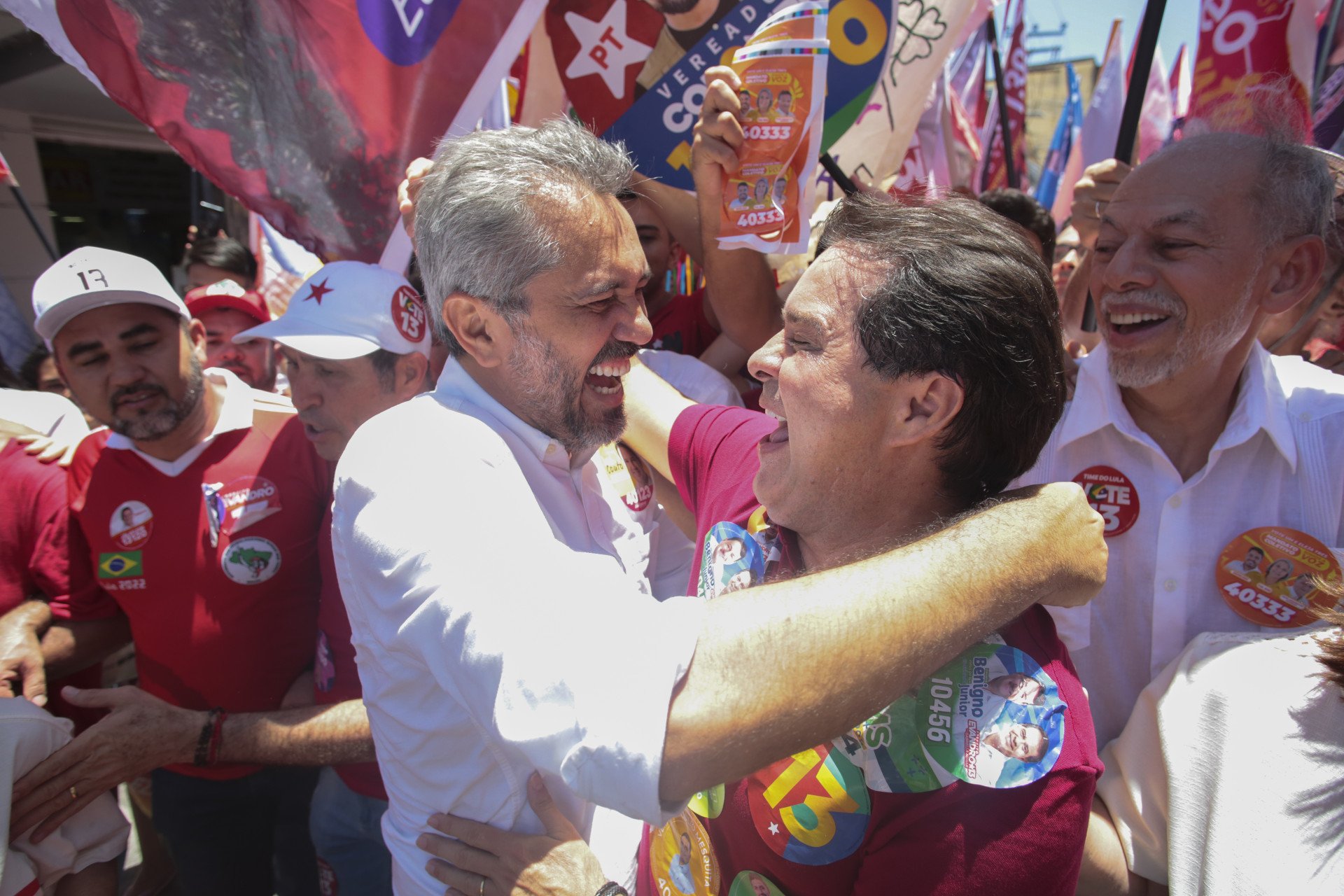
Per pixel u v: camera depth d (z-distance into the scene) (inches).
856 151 98.6
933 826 36.5
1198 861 45.1
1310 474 55.4
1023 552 37.5
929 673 34.0
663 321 95.0
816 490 43.9
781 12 62.3
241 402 80.7
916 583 35.1
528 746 32.9
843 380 41.0
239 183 76.4
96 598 82.7
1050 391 40.7
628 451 67.7
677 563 73.0
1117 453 60.6
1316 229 54.0
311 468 80.7
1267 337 87.5
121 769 61.7
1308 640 46.4
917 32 93.2
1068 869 35.7
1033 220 116.3
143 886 104.9
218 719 65.4
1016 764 36.1
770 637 32.8
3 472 80.2
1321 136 96.7
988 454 41.2
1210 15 84.5
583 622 33.9
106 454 80.1
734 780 32.3
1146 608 59.3
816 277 42.4
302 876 91.4
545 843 42.6
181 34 71.8
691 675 32.6
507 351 48.8
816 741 32.5
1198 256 53.3
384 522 40.3
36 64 210.4
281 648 79.9
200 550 77.3
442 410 47.3
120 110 262.1
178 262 308.2
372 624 42.1
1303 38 80.7
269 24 73.1
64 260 72.7
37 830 59.2
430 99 75.2
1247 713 44.7
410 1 72.8
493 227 46.0
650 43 78.3
